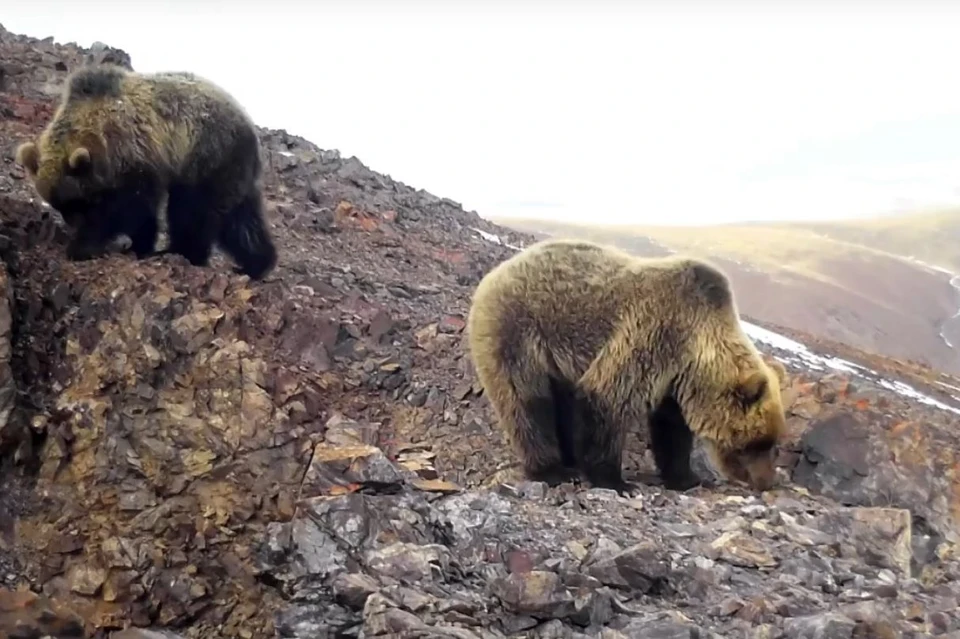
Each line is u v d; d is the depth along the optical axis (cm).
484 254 1675
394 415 1005
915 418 1061
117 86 1011
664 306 871
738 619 629
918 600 675
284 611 663
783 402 1022
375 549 699
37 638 770
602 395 864
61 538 851
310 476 786
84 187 985
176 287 987
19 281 970
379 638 598
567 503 794
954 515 918
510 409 888
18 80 1625
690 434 937
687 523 775
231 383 926
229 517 868
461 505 764
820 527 791
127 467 884
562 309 875
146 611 826
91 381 923
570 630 613
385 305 1213
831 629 594
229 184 1078
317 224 1512
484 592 658
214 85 1083
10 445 878
